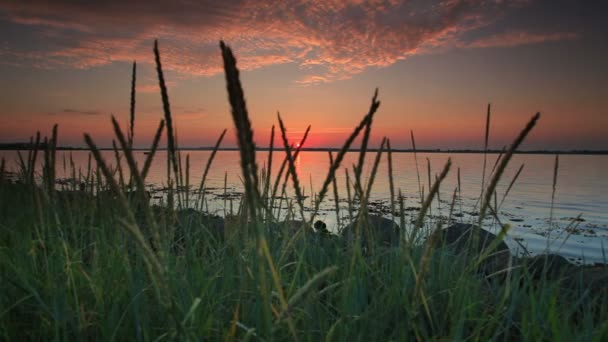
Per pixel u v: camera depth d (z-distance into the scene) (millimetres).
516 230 11586
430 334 1955
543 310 2061
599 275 3055
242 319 1694
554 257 2557
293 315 1494
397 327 1650
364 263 1924
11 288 2004
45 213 2266
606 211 16422
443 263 2568
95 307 1749
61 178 2668
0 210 2842
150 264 950
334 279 2156
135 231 892
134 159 932
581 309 2496
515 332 2203
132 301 1502
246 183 753
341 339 1445
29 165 2041
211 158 1963
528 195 22797
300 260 1576
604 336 1766
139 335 1498
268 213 1678
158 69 1231
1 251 2285
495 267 2676
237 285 2049
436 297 2154
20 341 1811
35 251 2209
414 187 24031
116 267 1954
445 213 9047
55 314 1485
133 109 1567
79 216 2600
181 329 1012
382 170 38375
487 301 2361
